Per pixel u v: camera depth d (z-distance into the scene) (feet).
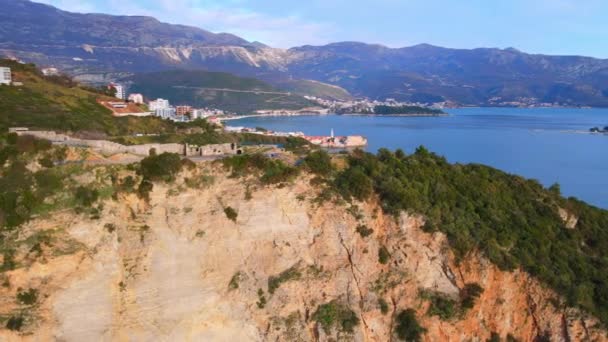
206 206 201.36
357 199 219.41
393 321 206.39
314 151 256.73
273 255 207.21
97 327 174.70
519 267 216.54
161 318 185.88
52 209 178.29
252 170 212.43
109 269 179.52
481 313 211.41
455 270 214.07
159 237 189.88
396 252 214.69
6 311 162.40
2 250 165.89
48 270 168.96
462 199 241.35
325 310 203.10
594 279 219.41
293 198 212.84
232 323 197.98
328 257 212.84
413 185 236.02
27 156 192.54
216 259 198.18
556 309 207.82
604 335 200.64
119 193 190.08
